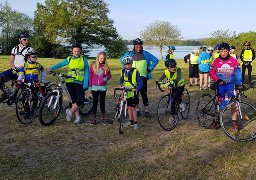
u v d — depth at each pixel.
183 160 2.90
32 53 4.07
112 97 6.09
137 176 2.55
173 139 3.52
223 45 3.60
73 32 31.50
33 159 2.94
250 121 3.63
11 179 2.51
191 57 7.62
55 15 31.72
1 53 33.62
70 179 2.52
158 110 3.86
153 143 3.38
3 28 36.38
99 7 32.38
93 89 4.02
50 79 8.73
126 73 3.90
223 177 2.54
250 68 7.94
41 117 3.87
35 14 32.75
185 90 4.39
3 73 4.32
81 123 4.15
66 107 4.81
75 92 4.11
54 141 3.43
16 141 3.41
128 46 33.31
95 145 3.32
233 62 3.63
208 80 7.60
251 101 5.63
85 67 4.09
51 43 30.69
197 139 3.48
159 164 2.81
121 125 3.71
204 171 2.64
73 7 32.28
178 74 4.00
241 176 2.55
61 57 30.28
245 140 3.38
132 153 3.09
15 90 4.28
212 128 3.86
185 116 4.47
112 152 3.09
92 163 2.83
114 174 2.58
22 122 3.99
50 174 2.59
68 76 4.02
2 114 4.51
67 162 2.86
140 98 6.00
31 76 4.10
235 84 3.61
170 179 2.52
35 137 3.54
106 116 4.58
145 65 4.45
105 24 32.09
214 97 3.84
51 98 3.97
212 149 3.15
